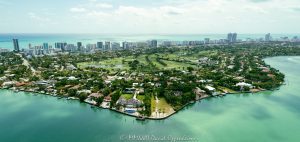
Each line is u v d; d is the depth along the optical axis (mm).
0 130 148625
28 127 152375
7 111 182125
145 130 146250
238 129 149125
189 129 147875
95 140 134250
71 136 139125
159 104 186250
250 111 180125
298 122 160875
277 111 180500
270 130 148625
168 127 150750
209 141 133500
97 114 174125
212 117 167875
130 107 178000
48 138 137375
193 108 185750
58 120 163375
